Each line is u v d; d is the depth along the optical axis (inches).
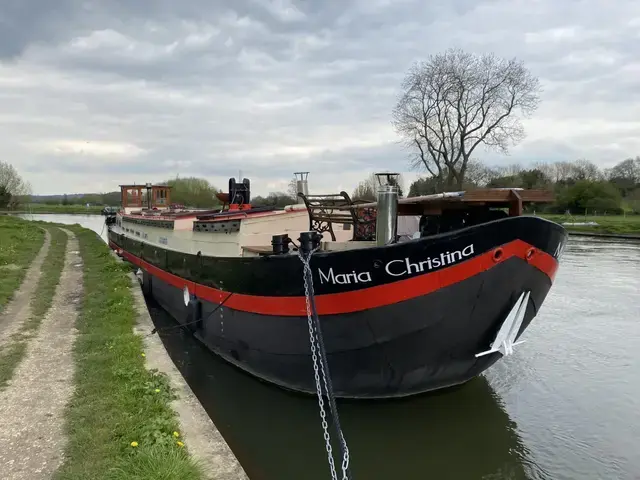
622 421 282.0
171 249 494.3
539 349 406.3
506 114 1480.1
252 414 289.4
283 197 616.1
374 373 267.0
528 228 227.8
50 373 281.0
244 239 355.3
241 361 338.0
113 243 1035.3
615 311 540.7
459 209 274.5
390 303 243.6
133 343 324.5
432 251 230.4
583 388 327.0
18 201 3294.8
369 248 238.5
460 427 276.4
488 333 249.8
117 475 171.2
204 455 194.4
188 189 1712.6
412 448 258.1
